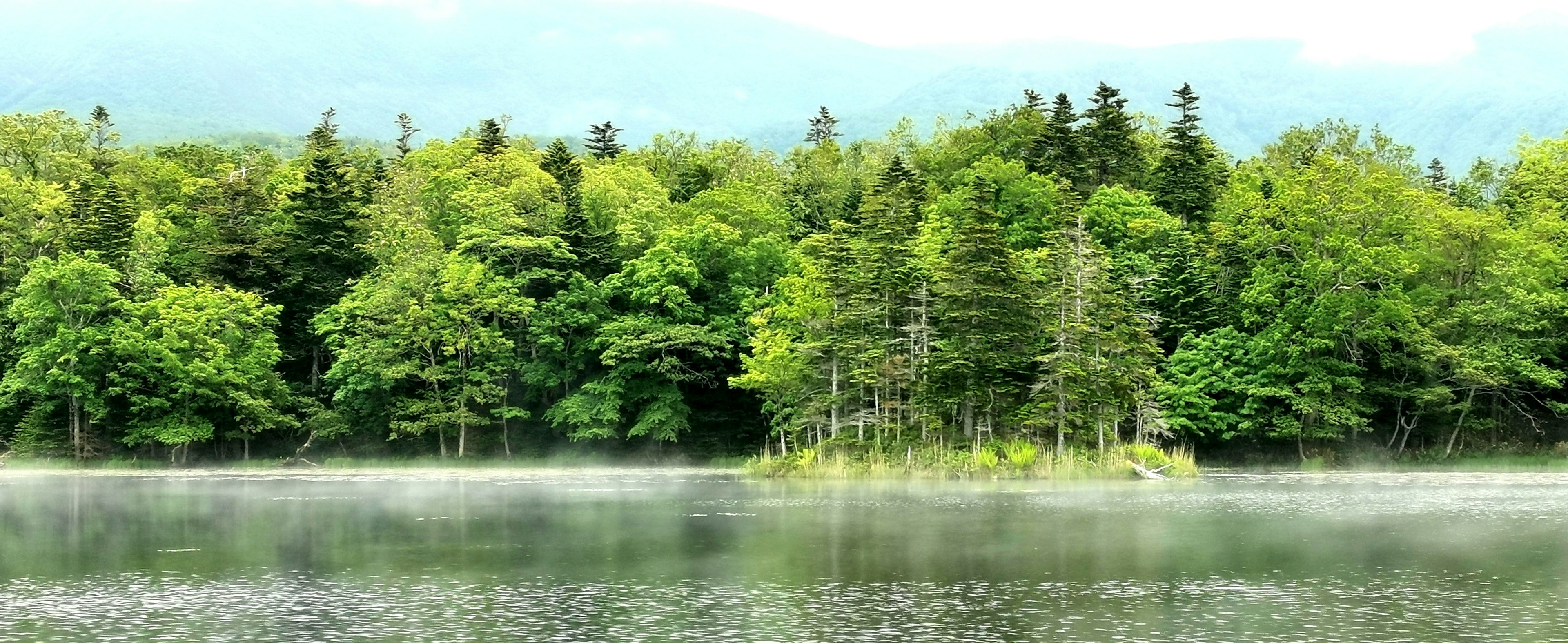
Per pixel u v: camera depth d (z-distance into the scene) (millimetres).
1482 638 27109
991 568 36281
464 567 36938
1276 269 87625
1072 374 71188
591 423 90750
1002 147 127000
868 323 77375
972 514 50469
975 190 104875
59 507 56281
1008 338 74688
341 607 30938
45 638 27500
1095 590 32594
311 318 98375
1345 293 83938
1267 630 27938
